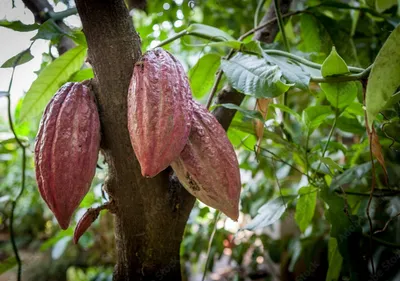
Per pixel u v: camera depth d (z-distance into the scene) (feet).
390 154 3.06
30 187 6.91
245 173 5.34
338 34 3.22
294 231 4.75
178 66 1.65
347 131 2.96
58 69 2.54
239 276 5.00
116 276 1.99
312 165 2.91
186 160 1.66
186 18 4.31
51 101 1.65
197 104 1.75
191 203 1.95
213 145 1.67
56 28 2.18
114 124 1.71
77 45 2.47
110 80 1.69
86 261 6.29
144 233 1.87
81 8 1.68
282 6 3.00
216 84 2.38
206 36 2.50
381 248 2.82
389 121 2.39
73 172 1.53
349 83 2.24
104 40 1.68
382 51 1.63
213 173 1.65
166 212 1.86
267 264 5.05
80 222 1.78
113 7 1.69
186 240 5.14
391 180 3.01
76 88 1.69
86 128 1.60
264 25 2.86
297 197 2.77
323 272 3.80
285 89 1.87
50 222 7.31
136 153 1.50
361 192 3.00
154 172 1.45
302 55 2.92
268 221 2.62
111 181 1.81
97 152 1.64
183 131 1.52
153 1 4.06
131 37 1.74
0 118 7.16
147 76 1.55
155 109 1.49
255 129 2.59
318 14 3.20
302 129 2.86
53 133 1.56
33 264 6.33
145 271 1.90
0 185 6.70
